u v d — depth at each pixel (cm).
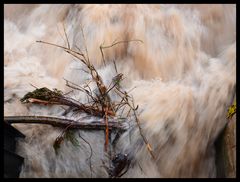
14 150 454
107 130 469
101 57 587
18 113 497
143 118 496
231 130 490
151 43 604
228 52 610
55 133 477
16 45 619
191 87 553
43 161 468
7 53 602
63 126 475
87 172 471
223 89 539
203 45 634
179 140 505
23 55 605
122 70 576
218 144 525
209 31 650
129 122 488
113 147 475
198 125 516
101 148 473
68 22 646
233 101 529
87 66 547
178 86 546
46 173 466
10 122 460
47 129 480
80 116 483
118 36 603
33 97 499
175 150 503
